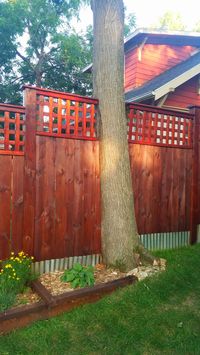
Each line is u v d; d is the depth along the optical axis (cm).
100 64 407
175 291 333
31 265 362
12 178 360
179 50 983
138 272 368
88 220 410
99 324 278
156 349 244
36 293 320
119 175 398
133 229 401
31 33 1469
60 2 1448
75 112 402
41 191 377
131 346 248
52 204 385
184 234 512
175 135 510
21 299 307
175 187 500
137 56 928
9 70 1540
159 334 262
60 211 390
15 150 361
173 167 498
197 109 520
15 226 361
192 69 689
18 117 363
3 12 1362
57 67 1559
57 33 1468
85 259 408
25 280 330
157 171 481
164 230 489
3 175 355
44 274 375
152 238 477
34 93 368
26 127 363
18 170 363
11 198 359
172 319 282
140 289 332
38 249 376
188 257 432
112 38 402
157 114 480
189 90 777
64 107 393
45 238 380
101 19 406
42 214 378
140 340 255
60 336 262
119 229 392
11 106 357
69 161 396
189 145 516
